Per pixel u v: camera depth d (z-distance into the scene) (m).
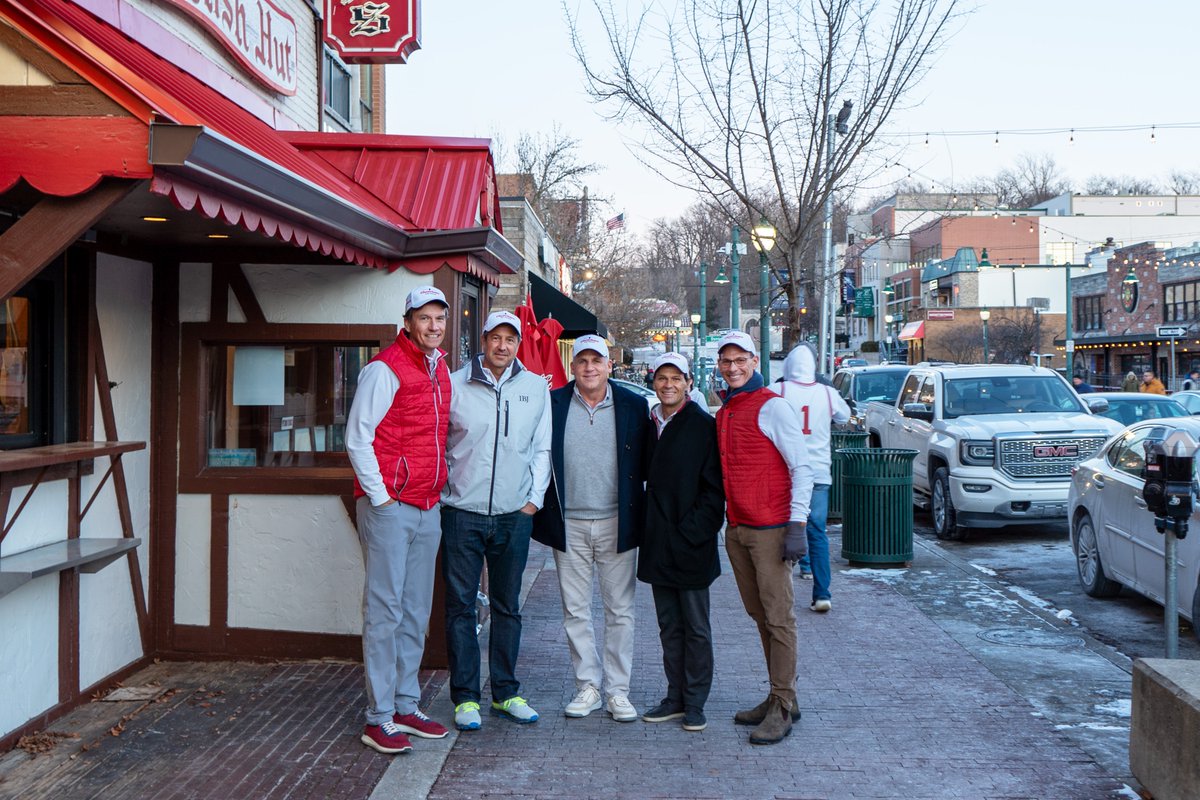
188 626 6.57
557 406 5.82
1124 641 7.92
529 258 19.50
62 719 5.55
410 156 7.54
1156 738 4.63
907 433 14.43
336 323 6.55
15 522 5.15
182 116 3.94
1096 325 55.28
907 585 9.42
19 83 3.83
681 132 12.65
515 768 5.09
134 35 6.50
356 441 5.16
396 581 5.26
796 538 5.37
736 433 5.51
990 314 61.34
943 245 73.94
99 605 5.95
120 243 6.04
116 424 6.07
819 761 5.20
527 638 7.53
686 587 5.58
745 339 5.58
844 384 19.25
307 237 5.14
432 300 5.26
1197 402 21.34
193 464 6.52
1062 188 101.56
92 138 3.82
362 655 6.52
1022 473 11.89
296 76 9.80
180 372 6.53
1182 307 46.59
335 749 5.22
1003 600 8.81
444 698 6.12
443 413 5.42
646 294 57.41
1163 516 6.17
